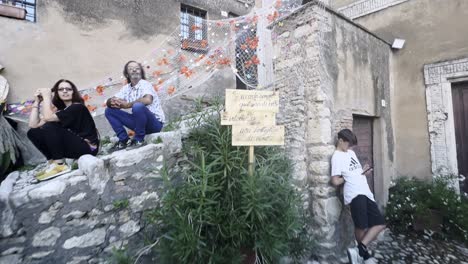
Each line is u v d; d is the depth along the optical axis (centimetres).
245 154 222
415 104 436
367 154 424
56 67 412
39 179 222
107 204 210
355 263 282
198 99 292
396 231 389
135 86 302
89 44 445
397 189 420
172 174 242
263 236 196
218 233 192
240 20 523
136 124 270
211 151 229
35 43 397
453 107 406
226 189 208
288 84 349
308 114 323
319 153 310
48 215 187
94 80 444
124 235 217
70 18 429
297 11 337
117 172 217
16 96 375
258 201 190
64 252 192
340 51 347
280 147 279
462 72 382
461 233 348
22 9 384
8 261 173
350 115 356
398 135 454
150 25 511
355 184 295
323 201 304
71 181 197
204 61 519
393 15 461
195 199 189
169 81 497
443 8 407
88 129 250
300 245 266
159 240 208
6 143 323
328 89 321
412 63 440
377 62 423
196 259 185
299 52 335
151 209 231
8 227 175
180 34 544
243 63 496
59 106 260
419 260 314
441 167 400
